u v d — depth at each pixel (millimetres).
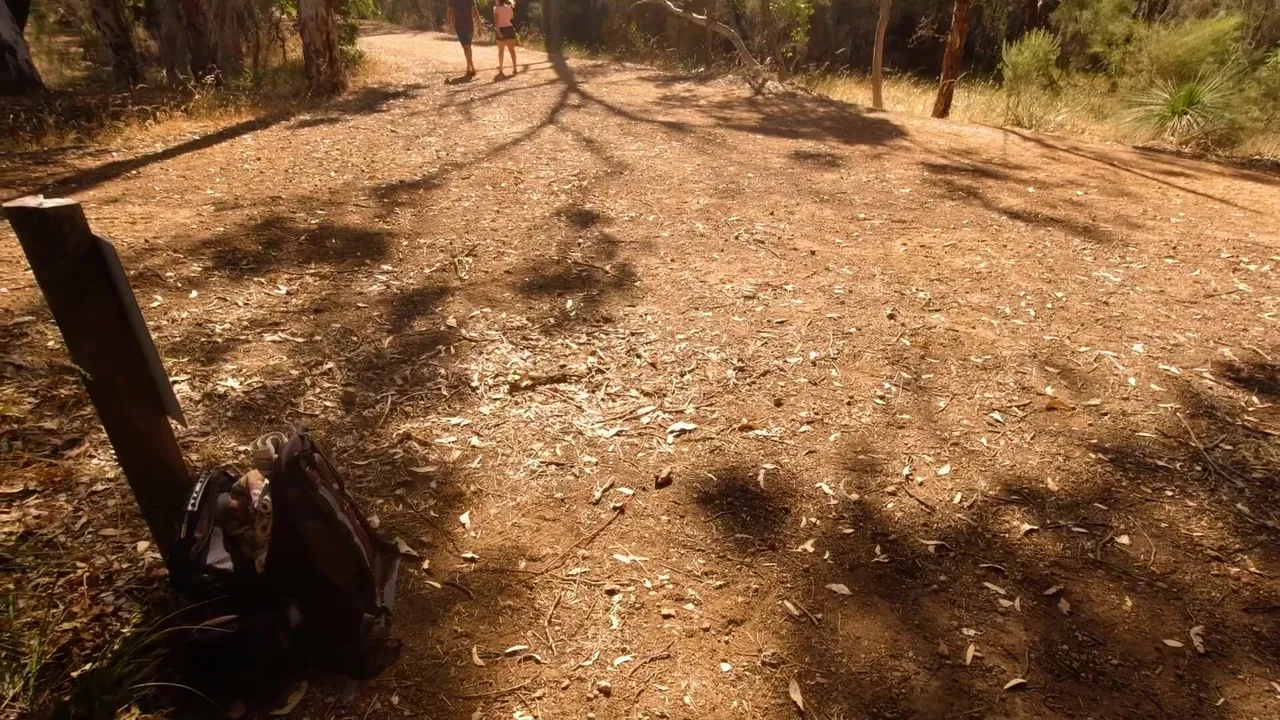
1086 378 4125
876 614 2699
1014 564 2918
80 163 7516
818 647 2568
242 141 8539
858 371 4160
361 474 3289
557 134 9055
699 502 3213
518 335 4418
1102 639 2611
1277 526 3098
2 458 3152
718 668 2488
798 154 8469
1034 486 3328
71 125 9211
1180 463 3467
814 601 2748
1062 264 5574
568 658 2506
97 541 2809
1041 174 7973
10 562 2654
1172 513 3170
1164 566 2908
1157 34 11422
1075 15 14867
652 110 10812
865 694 2408
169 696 2266
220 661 2162
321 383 3896
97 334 2129
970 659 2533
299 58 17359
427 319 4562
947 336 4523
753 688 2422
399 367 4070
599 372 4094
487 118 9906
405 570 2811
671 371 4113
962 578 2855
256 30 15531
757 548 2984
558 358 4199
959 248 5832
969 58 20766
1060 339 4512
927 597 2773
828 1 19188
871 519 3139
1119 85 11789
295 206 6297
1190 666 2514
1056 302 4973
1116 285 5234
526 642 2557
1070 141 9750
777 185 7266
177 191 6613
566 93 12000
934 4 20062
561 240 5773
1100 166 8398
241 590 2229
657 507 3180
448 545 2945
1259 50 11633
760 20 15344
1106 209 6820
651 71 15188
